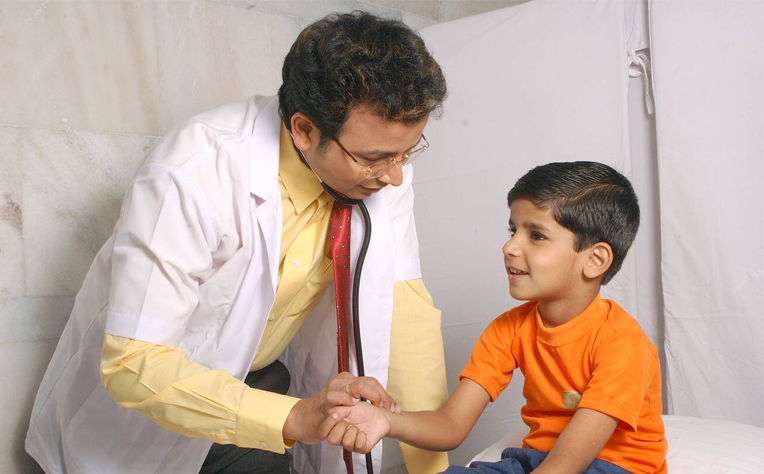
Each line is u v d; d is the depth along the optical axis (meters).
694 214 1.74
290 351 1.48
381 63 0.91
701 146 1.73
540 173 1.03
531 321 1.10
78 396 1.16
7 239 1.59
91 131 1.75
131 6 1.85
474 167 2.13
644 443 0.98
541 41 2.00
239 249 1.08
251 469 1.28
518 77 2.04
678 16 1.76
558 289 1.01
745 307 1.66
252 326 1.15
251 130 1.12
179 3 1.96
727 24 1.68
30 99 1.65
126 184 1.81
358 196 1.10
